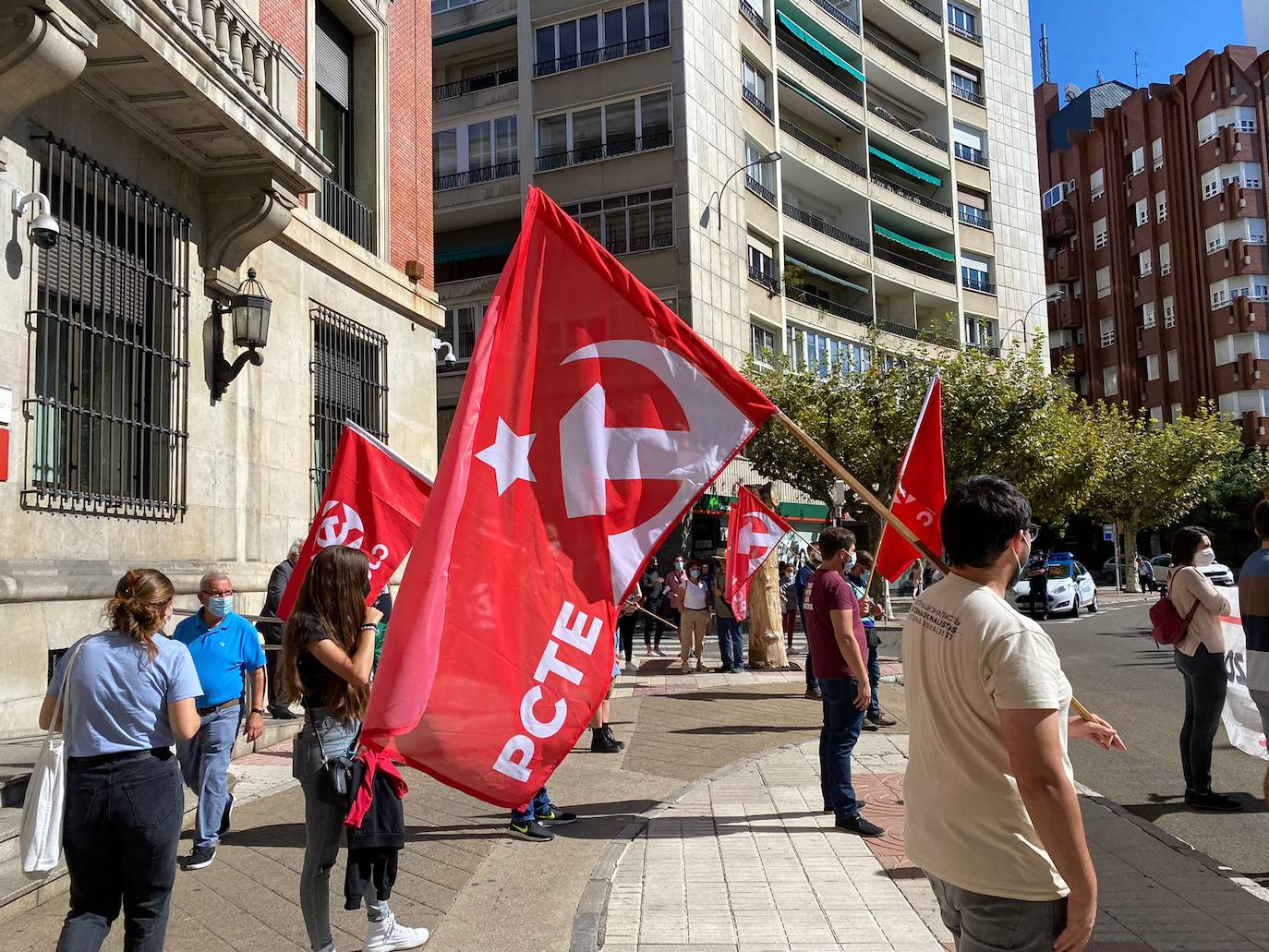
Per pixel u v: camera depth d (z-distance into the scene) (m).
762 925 4.27
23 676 6.87
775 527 13.58
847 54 38.69
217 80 8.24
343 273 12.12
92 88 7.83
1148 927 4.23
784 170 34.69
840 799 5.77
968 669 2.25
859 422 23.12
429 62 15.51
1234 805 6.28
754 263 31.75
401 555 6.35
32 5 6.45
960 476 23.52
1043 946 2.19
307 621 3.87
